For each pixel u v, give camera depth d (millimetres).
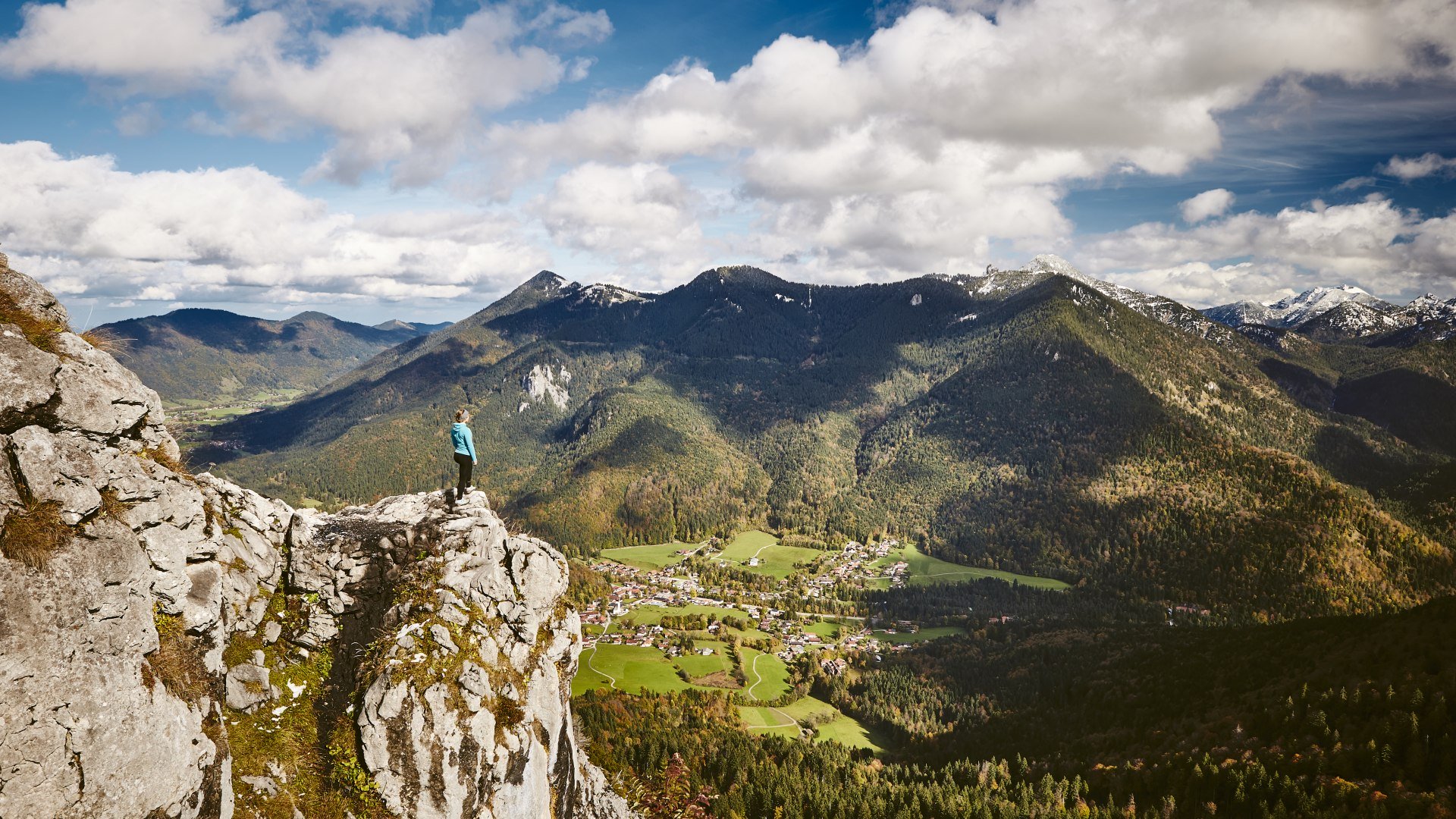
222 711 28250
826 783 130875
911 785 137375
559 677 37188
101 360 26656
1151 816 119188
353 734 29312
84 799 20172
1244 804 116625
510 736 31234
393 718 29000
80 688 20578
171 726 23094
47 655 20078
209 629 27922
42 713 19656
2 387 22062
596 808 45438
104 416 25141
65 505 21750
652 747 129250
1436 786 106688
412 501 39000
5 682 19094
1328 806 110375
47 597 20438
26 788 19141
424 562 34344
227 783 25297
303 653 32156
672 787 97562
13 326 23719
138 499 25328
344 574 33781
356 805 28234
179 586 26453
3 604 19469
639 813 66500
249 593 31703
